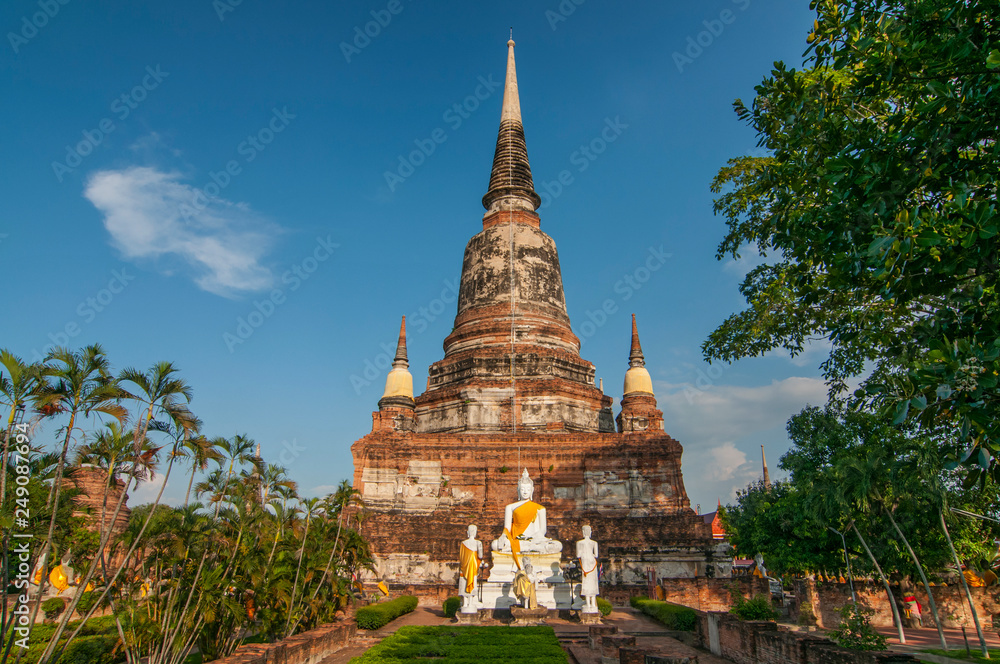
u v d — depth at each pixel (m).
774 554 41.84
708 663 27.28
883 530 35.50
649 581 46.66
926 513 33.25
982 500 28.73
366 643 31.62
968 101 13.65
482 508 51.62
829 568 41.44
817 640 21.06
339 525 38.69
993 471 12.36
